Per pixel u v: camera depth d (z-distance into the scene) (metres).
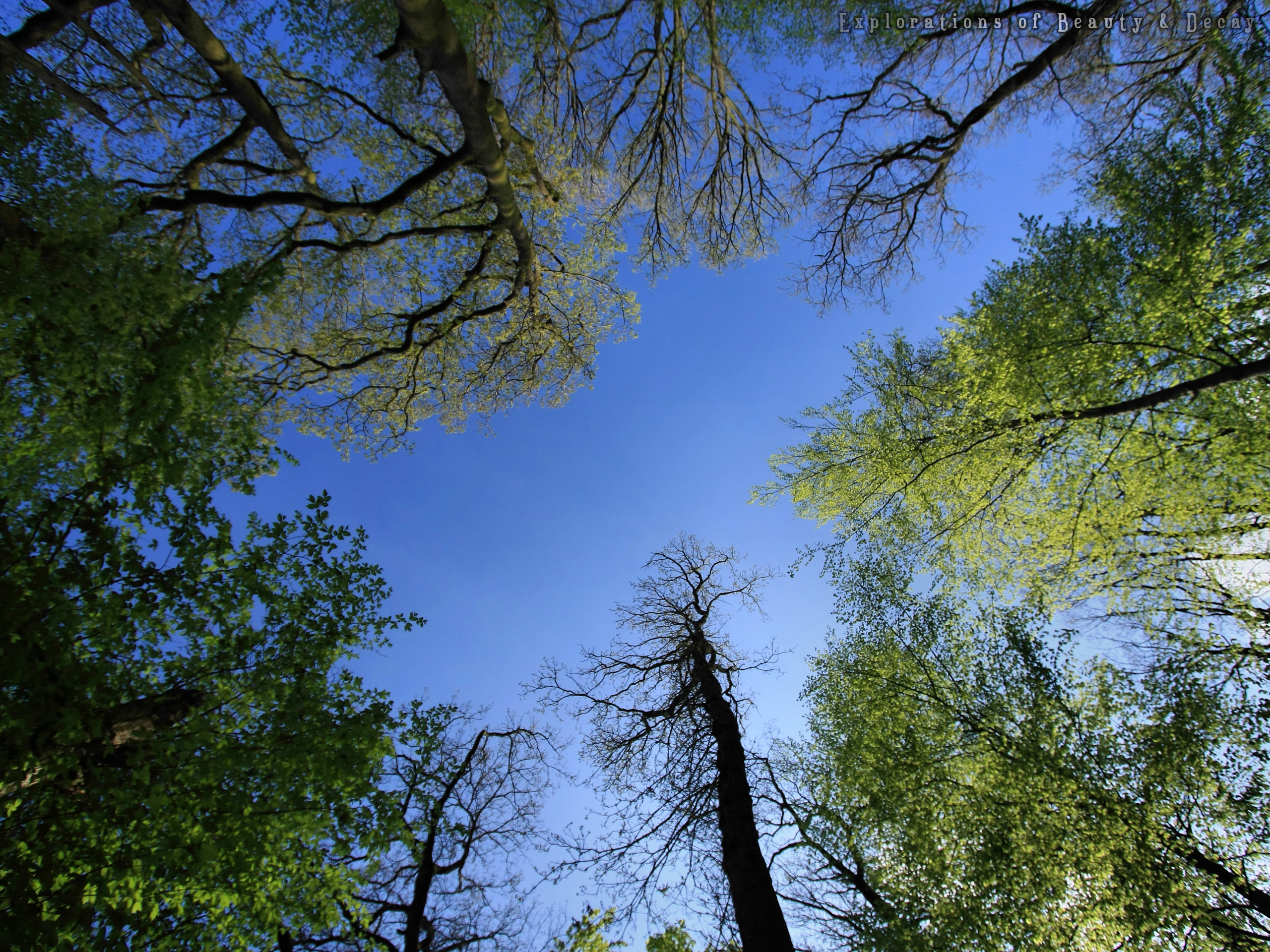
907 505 11.92
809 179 10.94
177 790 3.68
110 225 4.77
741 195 10.98
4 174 4.94
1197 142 8.04
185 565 3.80
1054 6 8.49
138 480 3.84
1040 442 9.79
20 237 4.56
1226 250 7.48
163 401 3.90
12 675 3.13
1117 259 8.33
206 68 8.39
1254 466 7.79
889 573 11.48
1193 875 7.14
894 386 11.87
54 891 3.29
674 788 8.59
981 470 10.42
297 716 4.05
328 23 8.08
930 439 11.20
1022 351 8.80
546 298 12.65
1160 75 9.46
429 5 5.89
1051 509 9.76
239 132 8.40
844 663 10.95
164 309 4.38
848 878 9.02
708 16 8.32
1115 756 7.93
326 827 4.17
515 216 9.53
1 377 3.92
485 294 12.32
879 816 8.73
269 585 4.27
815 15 8.40
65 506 3.69
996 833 7.88
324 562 4.51
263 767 3.98
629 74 9.30
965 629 10.19
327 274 11.00
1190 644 8.70
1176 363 8.27
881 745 9.53
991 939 7.05
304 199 8.49
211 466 4.22
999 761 8.48
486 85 7.71
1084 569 9.47
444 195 10.80
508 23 8.45
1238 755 7.76
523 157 10.16
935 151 10.43
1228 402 7.93
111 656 3.74
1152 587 9.07
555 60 9.23
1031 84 9.88
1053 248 8.80
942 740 9.36
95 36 6.61
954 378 10.98
